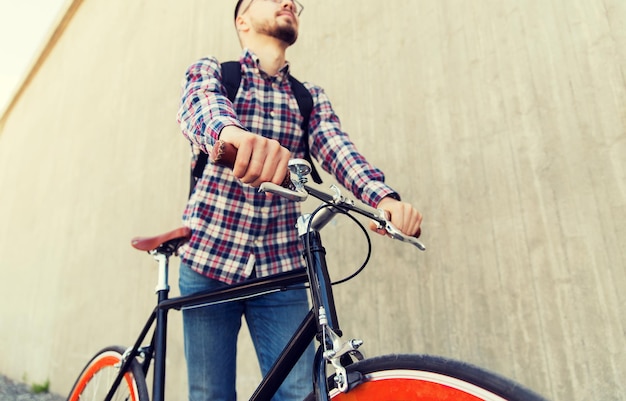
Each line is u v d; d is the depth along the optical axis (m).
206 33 3.19
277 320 1.09
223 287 0.96
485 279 1.46
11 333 4.75
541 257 1.35
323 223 0.81
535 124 1.45
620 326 1.17
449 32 1.77
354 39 2.12
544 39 1.49
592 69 1.37
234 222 1.05
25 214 5.46
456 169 1.61
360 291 1.78
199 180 1.09
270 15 1.14
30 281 4.66
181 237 1.07
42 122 6.00
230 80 1.06
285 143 1.10
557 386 1.25
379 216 0.79
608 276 1.22
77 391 1.49
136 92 3.87
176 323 2.55
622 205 1.23
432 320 1.55
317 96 1.24
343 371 0.68
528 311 1.34
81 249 3.84
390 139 1.84
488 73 1.61
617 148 1.27
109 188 3.73
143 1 4.32
